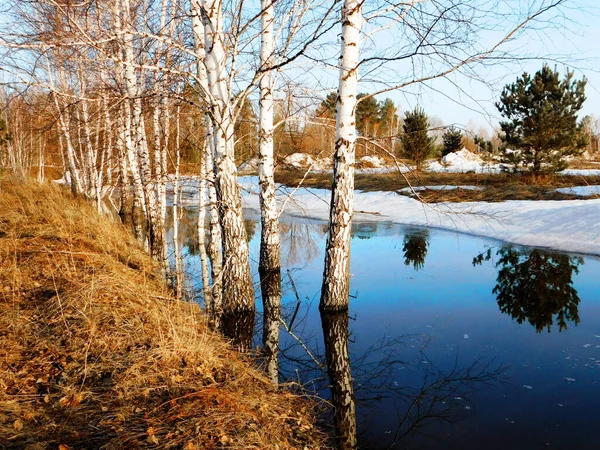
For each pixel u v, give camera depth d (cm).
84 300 514
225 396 379
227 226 671
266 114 881
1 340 433
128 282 616
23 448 284
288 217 2041
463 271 992
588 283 854
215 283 692
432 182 2291
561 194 1750
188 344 458
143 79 916
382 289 868
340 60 638
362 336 639
